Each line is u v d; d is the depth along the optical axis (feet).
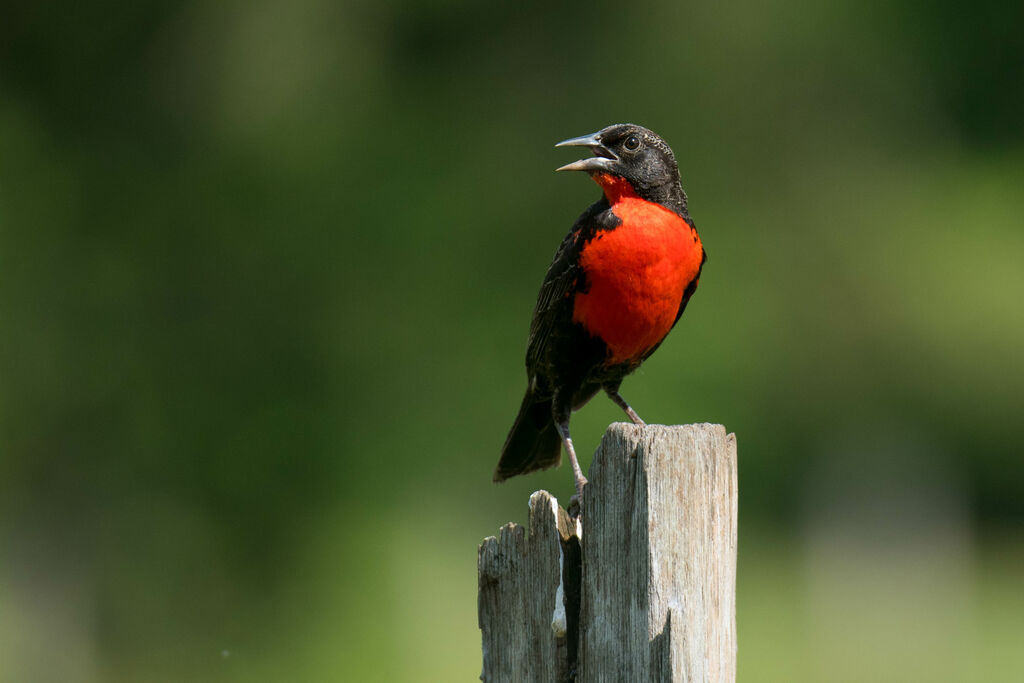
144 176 55.06
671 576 13.35
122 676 49.93
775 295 65.16
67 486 50.80
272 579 49.80
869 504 71.72
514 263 56.59
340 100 58.03
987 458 79.97
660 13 66.64
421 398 52.85
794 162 67.97
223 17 57.52
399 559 49.49
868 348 68.90
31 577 50.21
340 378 52.44
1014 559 77.25
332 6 58.70
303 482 50.70
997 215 70.74
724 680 13.62
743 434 63.31
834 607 60.23
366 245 54.34
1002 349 71.10
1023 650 52.85
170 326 52.60
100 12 57.00
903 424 72.18
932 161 72.43
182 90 57.31
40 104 56.18
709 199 66.08
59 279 52.08
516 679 14.51
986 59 73.51
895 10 70.49
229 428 51.19
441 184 57.31
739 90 67.15
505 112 62.49
